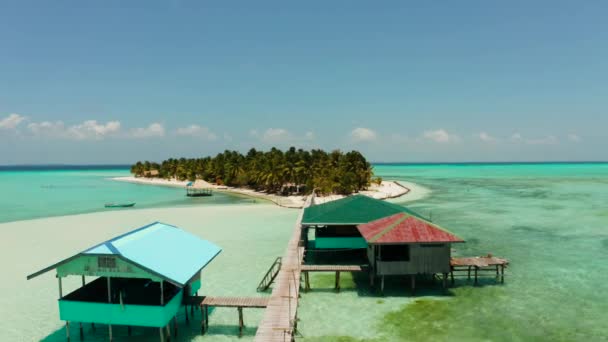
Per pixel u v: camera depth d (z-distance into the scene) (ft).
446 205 215.10
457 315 66.54
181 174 468.75
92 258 53.16
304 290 79.30
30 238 132.05
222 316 68.28
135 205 232.12
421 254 73.97
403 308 69.77
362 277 87.04
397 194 268.21
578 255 105.91
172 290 62.75
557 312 67.72
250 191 319.27
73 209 211.82
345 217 90.94
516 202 226.58
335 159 317.22
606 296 75.15
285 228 147.84
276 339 51.39
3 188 383.45
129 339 59.36
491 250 111.96
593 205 210.38
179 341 58.59
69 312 54.29
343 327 62.49
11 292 80.33
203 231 142.72
